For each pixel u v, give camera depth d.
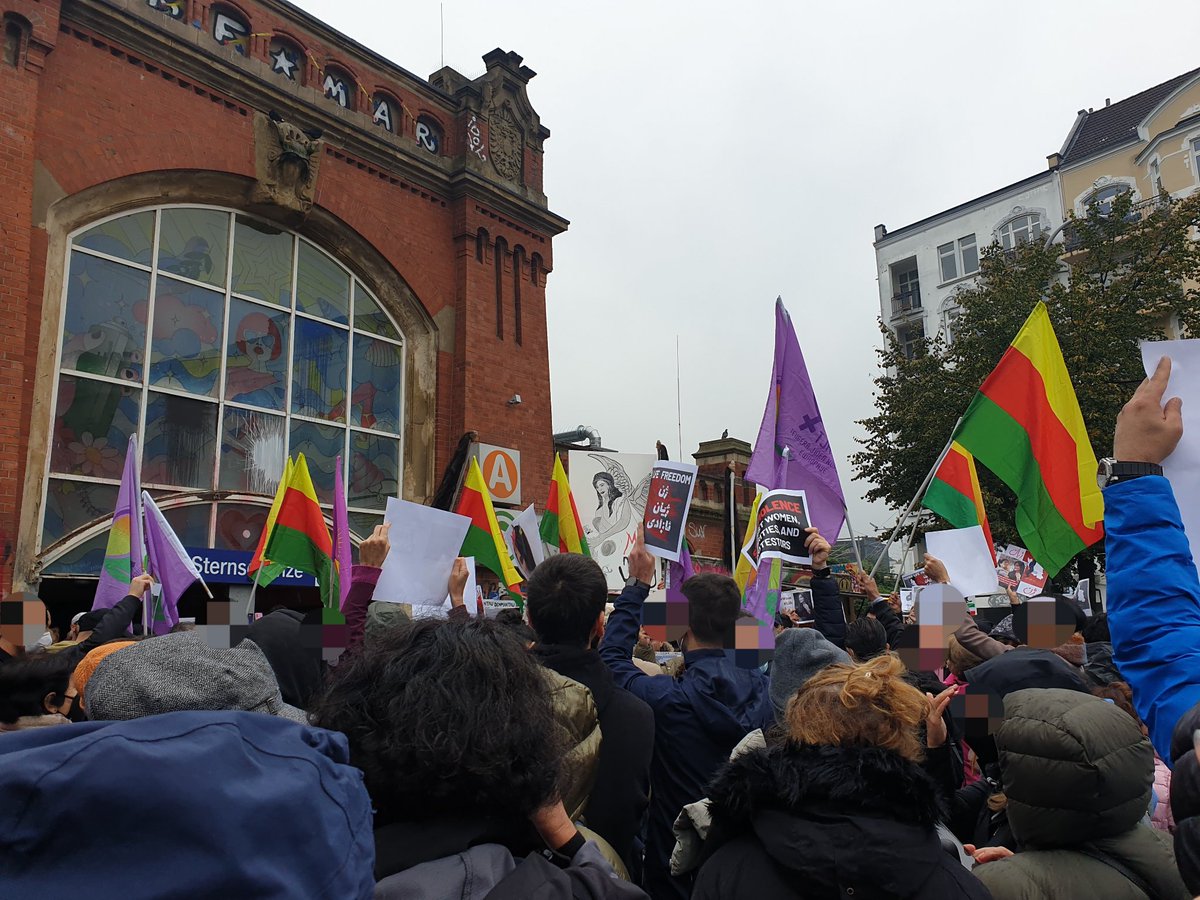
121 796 0.91
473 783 1.40
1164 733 1.60
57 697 2.70
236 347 11.55
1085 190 33.12
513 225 15.05
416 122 14.03
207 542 10.91
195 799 0.95
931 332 37.09
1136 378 18.33
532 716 1.49
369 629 3.38
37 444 9.39
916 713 1.89
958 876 1.68
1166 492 1.77
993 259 20.95
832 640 4.23
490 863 1.35
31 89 9.37
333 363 12.68
